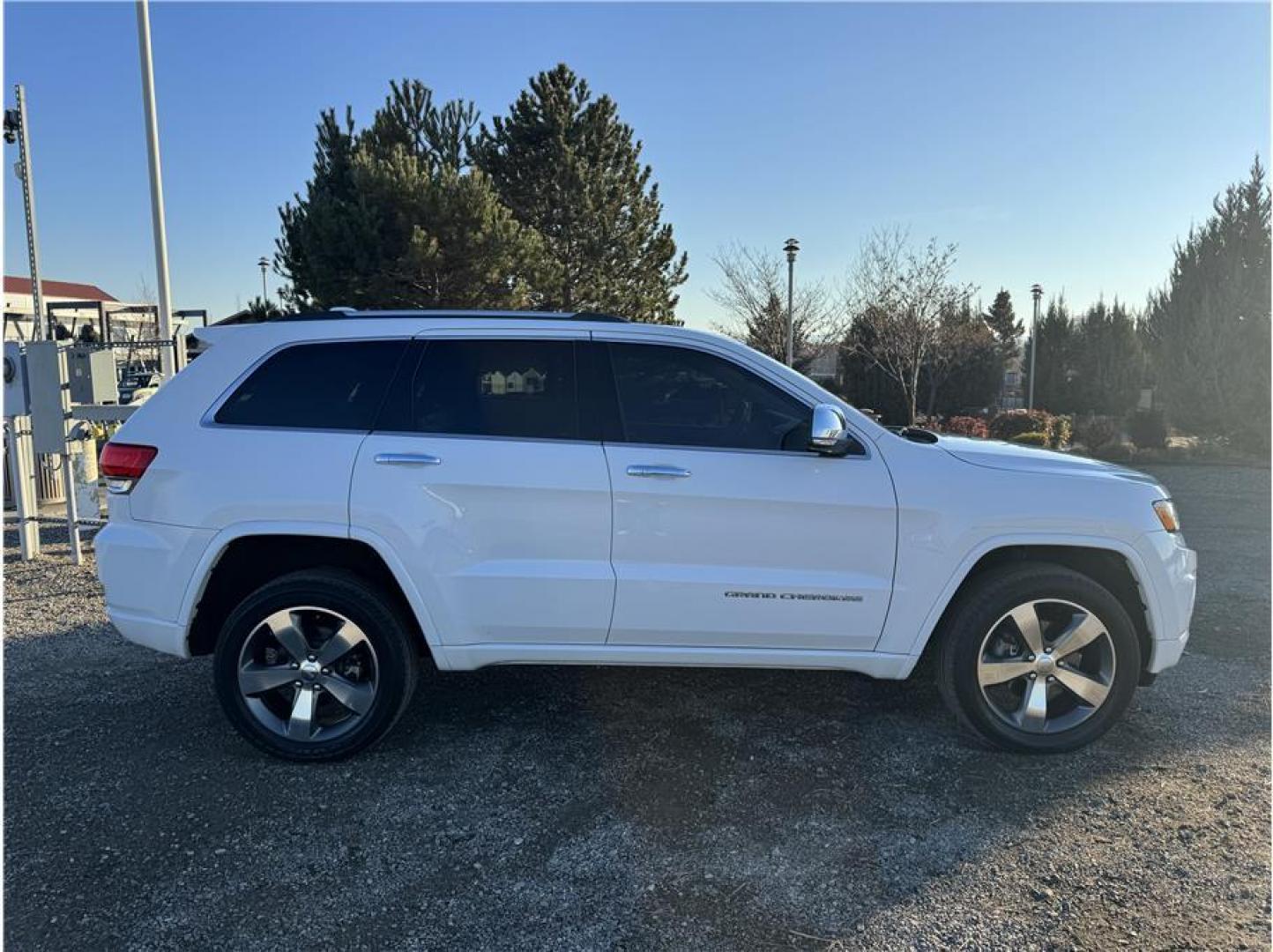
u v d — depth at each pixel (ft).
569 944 8.35
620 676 15.34
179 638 11.87
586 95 69.87
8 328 71.00
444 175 51.98
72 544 23.97
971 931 8.53
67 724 13.29
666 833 10.25
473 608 11.78
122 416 23.34
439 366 12.11
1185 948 8.29
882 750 12.40
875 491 11.77
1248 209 62.08
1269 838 10.12
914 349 69.26
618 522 11.69
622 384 12.09
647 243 74.33
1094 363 102.47
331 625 11.93
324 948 8.29
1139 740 12.71
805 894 9.11
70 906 8.86
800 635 11.96
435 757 12.18
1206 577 23.30
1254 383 58.49
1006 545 11.88
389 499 11.60
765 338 77.87
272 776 11.63
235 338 12.34
